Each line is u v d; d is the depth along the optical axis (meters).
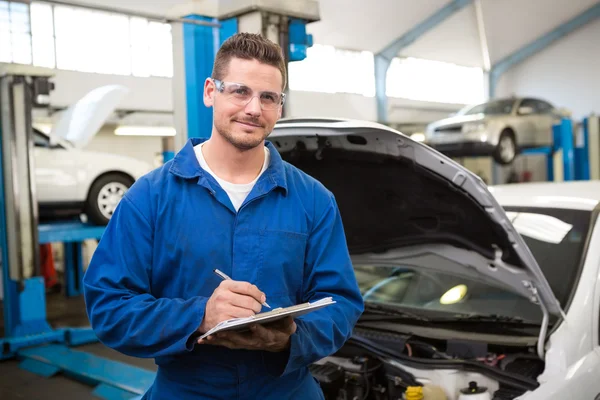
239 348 1.70
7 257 7.43
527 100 13.24
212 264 1.82
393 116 23.20
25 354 6.98
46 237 8.05
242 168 1.89
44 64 15.84
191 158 1.89
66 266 11.29
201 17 4.66
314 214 1.98
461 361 2.71
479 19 23.28
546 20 24.30
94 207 9.30
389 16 20.80
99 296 1.76
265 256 1.84
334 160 2.83
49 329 7.61
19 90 7.14
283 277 1.87
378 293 3.57
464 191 2.51
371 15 20.31
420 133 19.94
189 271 1.82
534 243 3.17
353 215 3.15
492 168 22.17
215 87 1.83
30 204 7.34
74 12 16.19
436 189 2.65
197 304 1.69
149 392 2.07
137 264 1.82
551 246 3.11
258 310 1.65
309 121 2.64
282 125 2.71
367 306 3.41
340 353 3.08
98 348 7.62
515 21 23.95
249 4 4.36
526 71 26.06
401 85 23.59
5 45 15.29
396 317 3.27
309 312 1.70
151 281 1.86
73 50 16.22
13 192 7.23
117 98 9.84
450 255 2.99
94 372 6.17
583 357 2.66
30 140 7.26
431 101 24.45
